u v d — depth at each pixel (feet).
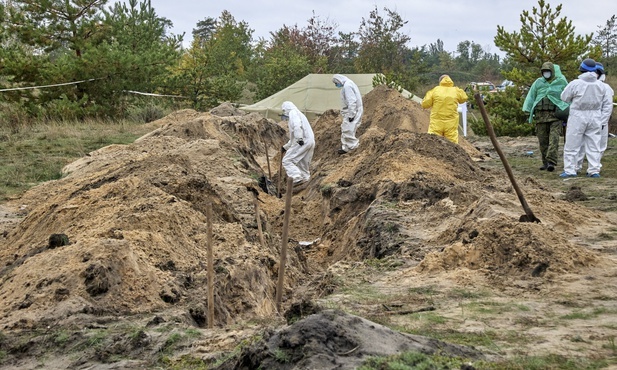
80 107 97.96
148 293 22.98
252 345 15.31
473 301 21.50
